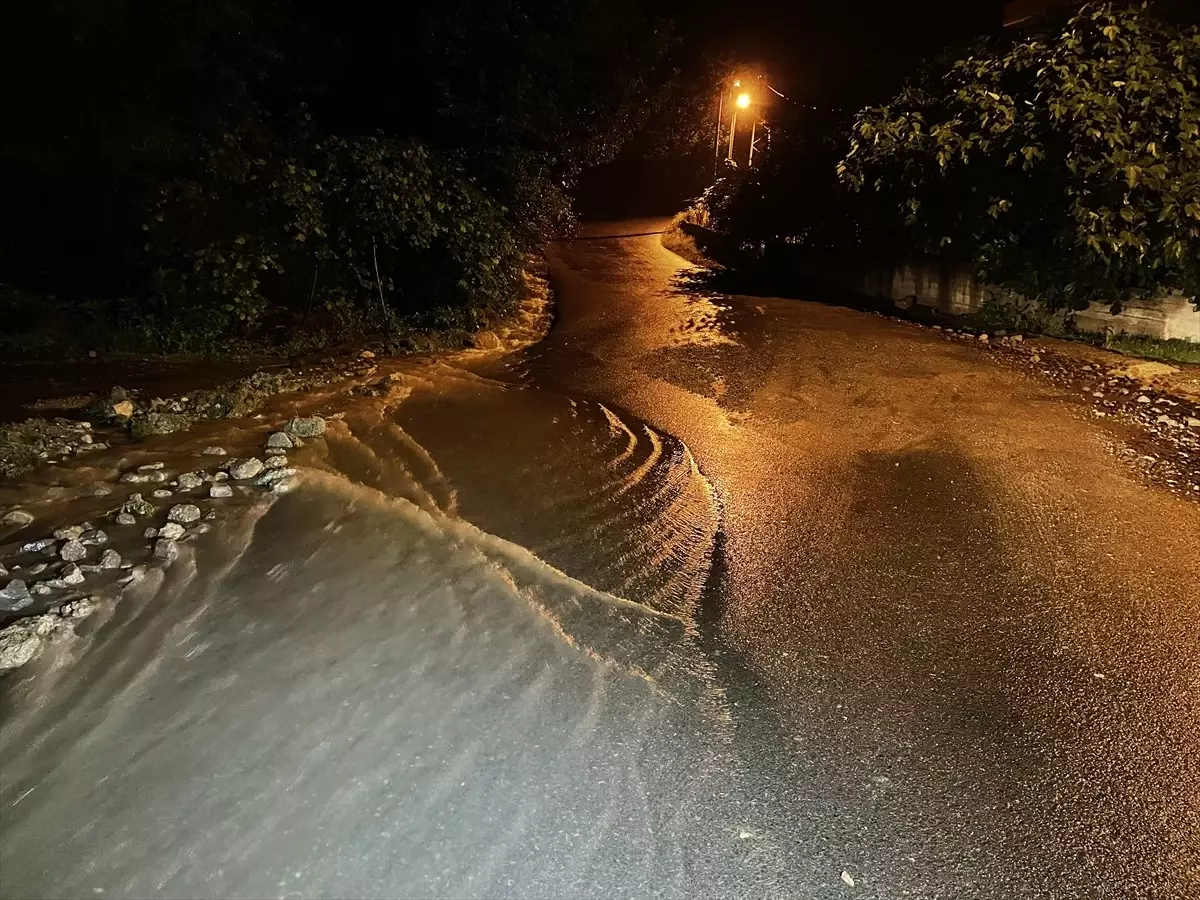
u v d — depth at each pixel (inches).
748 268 758.5
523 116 505.7
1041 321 450.0
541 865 112.6
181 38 337.4
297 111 403.9
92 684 142.2
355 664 151.9
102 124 341.4
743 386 370.6
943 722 148.6
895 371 383.9
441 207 427.8
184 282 372.8
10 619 159.5
